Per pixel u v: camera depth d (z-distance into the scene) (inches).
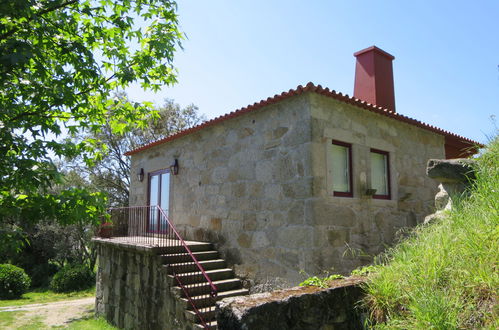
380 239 250.4
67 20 154.2
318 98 228.1
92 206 150.7
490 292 75.2
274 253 232.7
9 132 126.1
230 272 261.6
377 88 355.9
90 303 516.7
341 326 89.6
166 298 243.4
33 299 584.4
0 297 583.5
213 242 287.6
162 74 188.7
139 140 741.9
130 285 296.4
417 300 77.3
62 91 142.9
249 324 74.4
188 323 218.4
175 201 341.7
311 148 218.1
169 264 250.1
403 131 295.0
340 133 237.9
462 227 98.1
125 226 359.6
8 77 123.3
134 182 418.0
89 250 840.3
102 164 719.1
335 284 96.0
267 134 249.4
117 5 171.5
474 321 71.4
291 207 225.5
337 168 239.5
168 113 761.0
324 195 219.1
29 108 144.5
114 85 178.1
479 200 109.1
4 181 131.9
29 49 115.9
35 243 748.6
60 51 144.6
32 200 137.9
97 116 180.9
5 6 114.4
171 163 351.3
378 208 256.2
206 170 304.3
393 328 78.5
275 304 79.8
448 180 146.6
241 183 266.5
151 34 184.7
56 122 158.7
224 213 279.9
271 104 246.7
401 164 286.7
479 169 125.8
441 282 83.2
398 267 96.3
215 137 298.0
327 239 215.2
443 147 340.2
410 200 288.4
